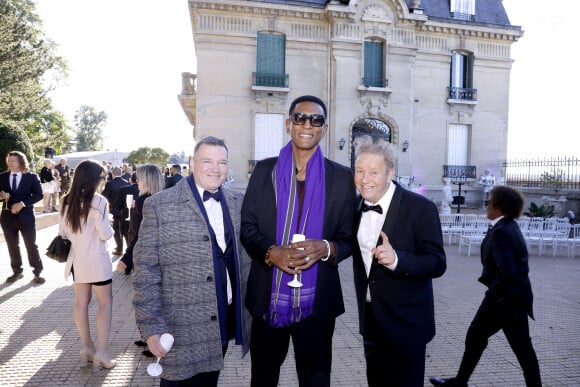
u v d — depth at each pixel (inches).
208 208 103.3
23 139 577.9
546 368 165.6
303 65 767.7
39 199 278.7
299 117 99.7
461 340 194.1
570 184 659.4
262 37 756.0
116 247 378.0
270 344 104.4
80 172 154.0
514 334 128.4
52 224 565.3
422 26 823.1
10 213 273.1
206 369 97.5
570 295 275.0
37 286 269.6
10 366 157.8
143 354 169.3
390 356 100.6
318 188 101.7
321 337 102.0
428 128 846.5
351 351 179.0
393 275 98.3
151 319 91.3
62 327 198.2
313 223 100.6
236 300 104.0
